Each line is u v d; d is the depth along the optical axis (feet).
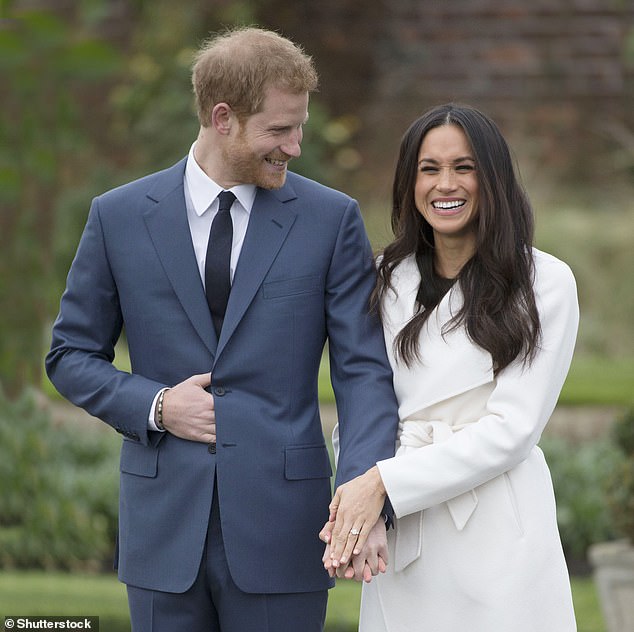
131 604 44.24
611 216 134.82
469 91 144.46
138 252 43.47
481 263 42.19
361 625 44.16
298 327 43.27
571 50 143.13
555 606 41.86
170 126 132.26
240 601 43.06
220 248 43.16
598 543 89.25
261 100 41.63
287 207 43.91
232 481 42.42
